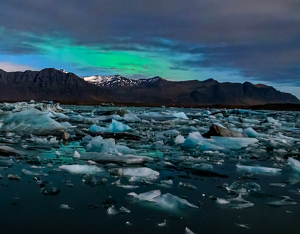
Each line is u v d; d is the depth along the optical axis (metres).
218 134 9.63
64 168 4.95
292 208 3.36
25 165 5.23
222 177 4.79
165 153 7.01
